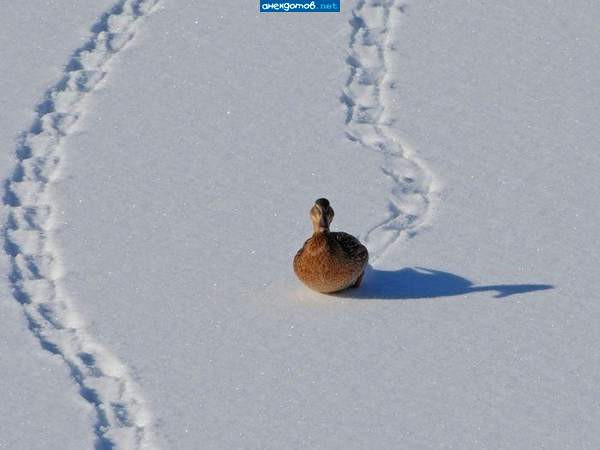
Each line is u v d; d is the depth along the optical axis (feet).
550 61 86.02
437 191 70.44
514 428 49.37
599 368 53.26
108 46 89.71
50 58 87.71
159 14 93.71
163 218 68.08
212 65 86.28
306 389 52.24
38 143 77.20
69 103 82.33
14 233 66.85
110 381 53.62
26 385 53.01
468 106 80.48
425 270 61.87
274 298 59.52
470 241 64.69
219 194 70.64
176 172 73.15
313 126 78.33
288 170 73.15
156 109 80.89
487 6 93.66
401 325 56.59
